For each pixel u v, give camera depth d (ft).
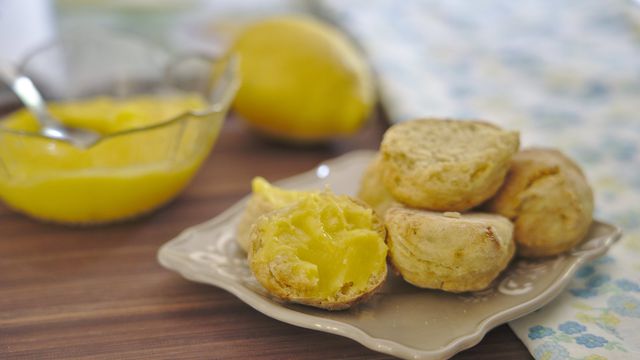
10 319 1.09
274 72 1.49
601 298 1.09
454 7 2.20
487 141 1.11
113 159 1.25
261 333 1.06
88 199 1.25
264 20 1.57
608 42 1.91
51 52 1.56
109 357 1.02
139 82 1.61
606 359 0.98
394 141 1.12
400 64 1.82
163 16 2.06
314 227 1.03
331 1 2.19
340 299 1.00
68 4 2.08
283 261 1.00
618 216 1.28
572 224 1.10
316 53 1.49
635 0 2.07
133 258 1.22
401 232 1.03
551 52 1.88
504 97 1.69
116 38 1.65
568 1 2.18
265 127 1.56
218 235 1.19
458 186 1.07
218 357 1.02
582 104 1.65
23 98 1.43
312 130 1.54
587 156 1.46
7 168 1.24
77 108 1.45
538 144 1.50
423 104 1.64
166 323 1.08
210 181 1.46
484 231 1.01
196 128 1.29
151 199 1.30
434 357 0.94
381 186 1.17
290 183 1.34
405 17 2.11
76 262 1.21
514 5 2.20
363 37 1.96
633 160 1.44
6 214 1.34
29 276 1.18
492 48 1.91
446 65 1.84
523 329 1.03
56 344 1.04
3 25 1.56
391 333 0.98
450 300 1.05
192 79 1.60
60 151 1.24
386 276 1.06
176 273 1.19
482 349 1.03
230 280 1.07
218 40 1.90
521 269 1.11
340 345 1.03
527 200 1.11
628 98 1.66
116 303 1.12
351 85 1.50
